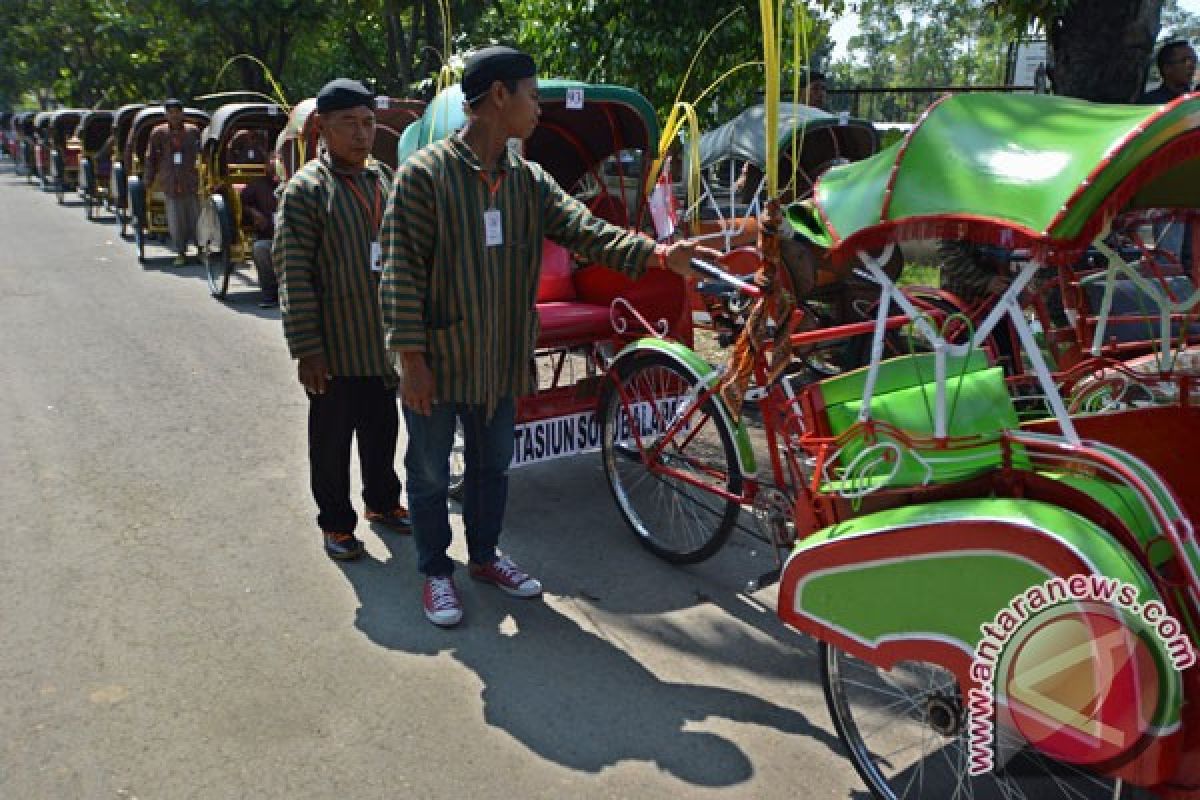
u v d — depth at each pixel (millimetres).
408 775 2779
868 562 2361
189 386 6492
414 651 3410
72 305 9102
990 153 2225
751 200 7957
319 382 3734
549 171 5266
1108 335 3949
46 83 38781
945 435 2377
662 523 4363
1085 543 2016
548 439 4332
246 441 5449
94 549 4129
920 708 2736
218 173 9961
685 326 4586
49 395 6250
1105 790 2326
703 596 3826
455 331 3277
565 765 2830
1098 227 2012
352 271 3697
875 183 2439
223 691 3158
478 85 3131
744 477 3605
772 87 2775
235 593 3791
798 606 2535
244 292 9984
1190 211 3152
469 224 3195
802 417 3049
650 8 8188
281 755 2854
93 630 3508
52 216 16922
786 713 3082
